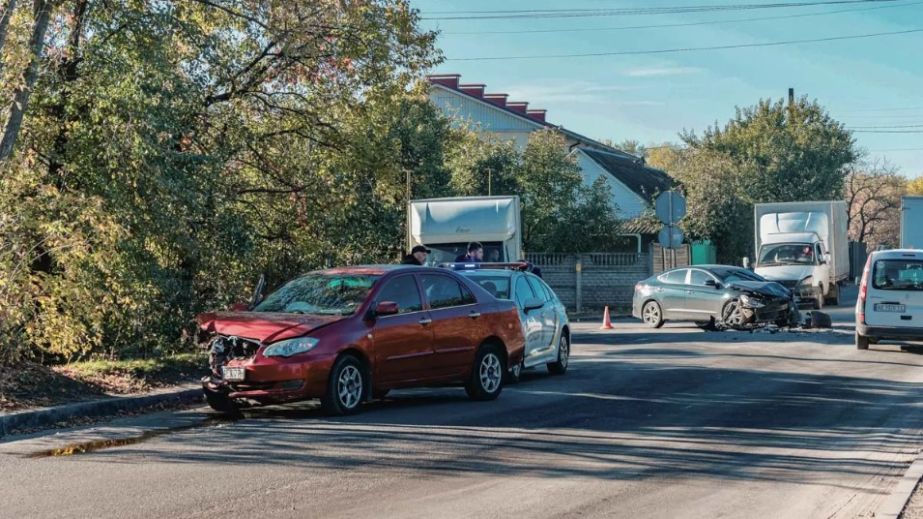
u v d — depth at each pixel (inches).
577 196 1558.8
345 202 799.1
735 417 462.9
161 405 483.2
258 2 721.6
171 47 635.5
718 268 1048.2
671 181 2352.4
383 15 764.6
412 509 286.4
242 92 744.3
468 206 940.6
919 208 1288.1
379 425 426.3
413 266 500.1
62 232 526.0
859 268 2434.8
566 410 479.2
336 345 443.2
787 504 304.2
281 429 414.3
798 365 687.1
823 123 2544.3
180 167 613.9
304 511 282.5
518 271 619.8
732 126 2566.4
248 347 440.8
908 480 331.6
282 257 789.2
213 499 295.1
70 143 578.2
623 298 1428.4
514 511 286.7
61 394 467.5
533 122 2223.2
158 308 597.6
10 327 499.5
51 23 594.9
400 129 1250.6
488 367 516.1
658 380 602.9
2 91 540.1
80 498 296.0
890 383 594.2
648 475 339.0
